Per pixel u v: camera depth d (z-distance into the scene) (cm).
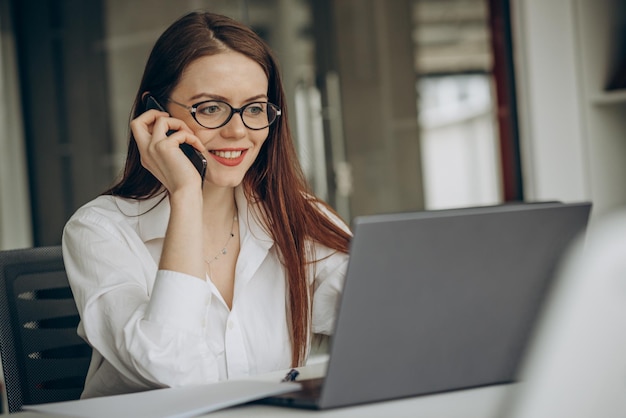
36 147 386
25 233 386
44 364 164
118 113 386
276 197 169
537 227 107
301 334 166
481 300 106
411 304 102
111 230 155
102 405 111
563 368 59
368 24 382
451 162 387
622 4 376
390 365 103
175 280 132
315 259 174
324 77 380
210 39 160
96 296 141
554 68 381
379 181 383
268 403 108
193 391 116
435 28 385
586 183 382
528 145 384
